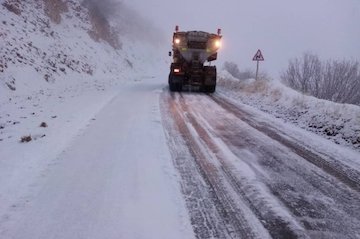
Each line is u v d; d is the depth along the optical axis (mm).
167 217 4531
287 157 7113
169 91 17562
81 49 25812
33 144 7285
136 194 5145
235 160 6785
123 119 9875
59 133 8148
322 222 4555
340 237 4223
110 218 4457
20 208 4660
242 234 4219
